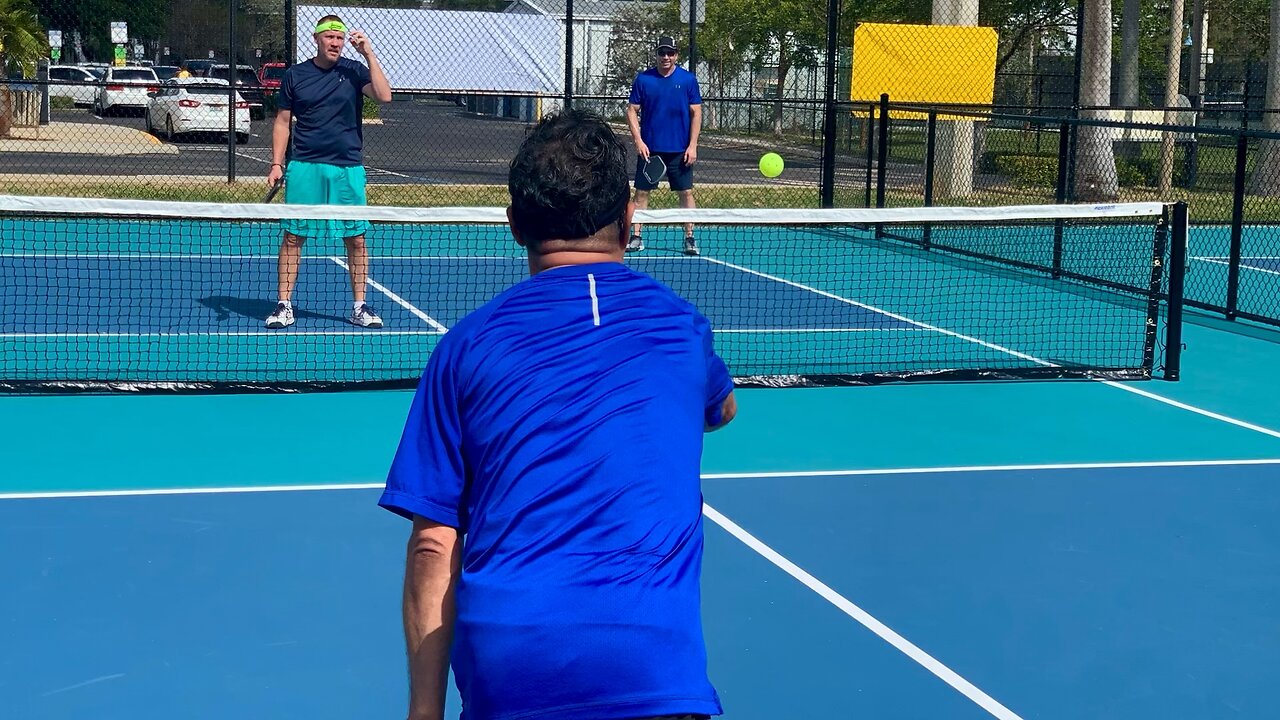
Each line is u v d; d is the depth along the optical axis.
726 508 5.84
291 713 3.91
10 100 23.61
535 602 2.15
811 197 17.61
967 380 8.54
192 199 16.31
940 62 16.22
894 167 22.70
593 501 2.22
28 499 5.75
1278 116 20.91
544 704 2.12
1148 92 30.91
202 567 5.00
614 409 2.28
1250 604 4.85
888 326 10.56
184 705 3.94
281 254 9.44
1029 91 23.58
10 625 4.43
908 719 3.92
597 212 2.47
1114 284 11.64
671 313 2.46
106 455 6.48
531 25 16.61
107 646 4.30
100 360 8.59
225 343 9.23
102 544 5.21
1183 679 4.23
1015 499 6.06
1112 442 7.16
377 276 12.50
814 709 3.96
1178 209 8.62
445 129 28.98
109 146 23.00
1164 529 5.68
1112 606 4.81
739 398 8.01
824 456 6.75
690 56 17.41
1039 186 19.08
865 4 26.59
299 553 5.17
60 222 15.33
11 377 7.99
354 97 9.24
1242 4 36.28
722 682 4.12
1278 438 7.32
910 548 5.38
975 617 4.67
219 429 7.04
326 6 16.33
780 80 27.81
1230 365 9.37
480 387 2.32
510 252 14.46
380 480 6.17
